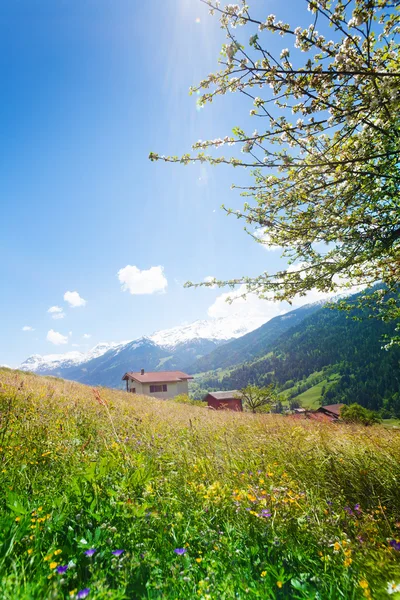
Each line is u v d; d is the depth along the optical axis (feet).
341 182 14.69
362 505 13.82
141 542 9.31
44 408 28.71
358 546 9.50
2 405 26.53
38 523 8.67
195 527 10.43
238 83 12.00
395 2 10.14
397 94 11.02
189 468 16.48
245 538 10.03
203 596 6.99
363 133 13.83
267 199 16.16
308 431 26.91
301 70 11.11
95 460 15.44
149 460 15.84
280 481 15.06
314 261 18.89
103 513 10.07
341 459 17.48
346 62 11.11
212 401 272.51
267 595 6.99
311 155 14.35
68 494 11.16
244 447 21.99
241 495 12.21
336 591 7.52
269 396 205.46
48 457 15.78
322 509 12.48
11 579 6.56
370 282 19.67
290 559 8.92
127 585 7.30
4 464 13.57
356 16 10.60
